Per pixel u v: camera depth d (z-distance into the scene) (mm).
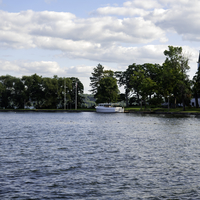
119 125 62531
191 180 18062
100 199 14945
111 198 15094
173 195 15508
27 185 17062
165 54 113500
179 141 35562
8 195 15438
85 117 98062
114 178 18516
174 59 112062
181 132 46719
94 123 69438
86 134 44094
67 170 20453
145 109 127562
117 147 30578
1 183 17375
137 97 157250
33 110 153250
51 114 123000
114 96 148625
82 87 168500
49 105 162500
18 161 23344
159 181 17875
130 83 141500
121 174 19438
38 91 160375
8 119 87938
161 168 21047
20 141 35656
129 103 161375
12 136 41375
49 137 40125
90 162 23031
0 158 24484
